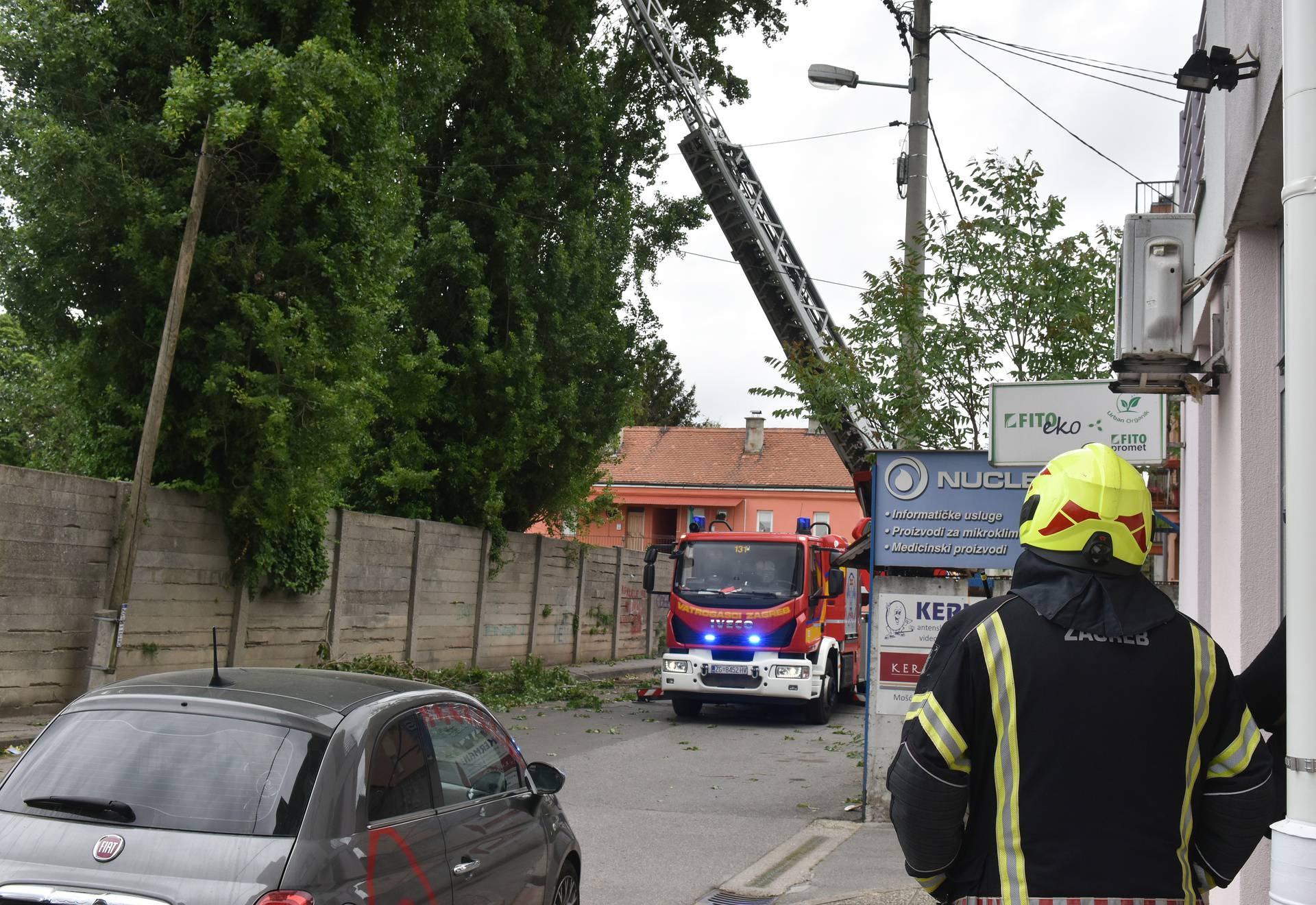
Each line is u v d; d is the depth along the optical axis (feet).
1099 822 8.11
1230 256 19.77
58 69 42.91
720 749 48.14
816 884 24.97
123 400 46.01
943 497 32.83
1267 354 18.69
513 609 76.84
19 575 38.29
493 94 73.20
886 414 42.27
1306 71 9.29
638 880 25.68
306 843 12.15
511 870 16.19
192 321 45.65
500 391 70.03
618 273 80.02
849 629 67.36
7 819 12.42
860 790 38.45
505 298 72.23
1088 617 8.43
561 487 77.25
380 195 48.91
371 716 14.28
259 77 41.98
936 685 8.59
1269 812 8.37
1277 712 10.79
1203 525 25.54
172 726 13.33
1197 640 8.48
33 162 41.65
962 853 8.63
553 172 75.05
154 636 44.34
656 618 106.32
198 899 11.43
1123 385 20.99
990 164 41.96
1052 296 40.19
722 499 168.45
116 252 42.52
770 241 69.05
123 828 12.17
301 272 47.29
